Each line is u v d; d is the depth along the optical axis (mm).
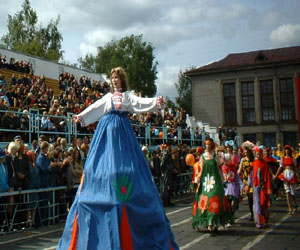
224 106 41875
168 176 13438
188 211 11680
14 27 51844
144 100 4262
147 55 52625
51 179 9766
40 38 53062
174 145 20953
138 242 3795
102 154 4102
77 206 3996
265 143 40281
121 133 4191
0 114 13117
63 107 16406
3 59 21828
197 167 8773
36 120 13523
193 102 42906
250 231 8422
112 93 4379
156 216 3971
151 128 19828
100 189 3928
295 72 39375
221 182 8391
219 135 28922
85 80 26297
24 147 9852
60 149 10797
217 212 8172
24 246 7387
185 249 6754
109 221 3766
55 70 28172
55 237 8242
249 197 9633
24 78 19562
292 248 6809
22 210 8906
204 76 42656
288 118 39719
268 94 40438
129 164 4027
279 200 14227
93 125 15906
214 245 7062
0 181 8484
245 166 10586
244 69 40969
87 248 3766
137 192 3916
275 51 43312
